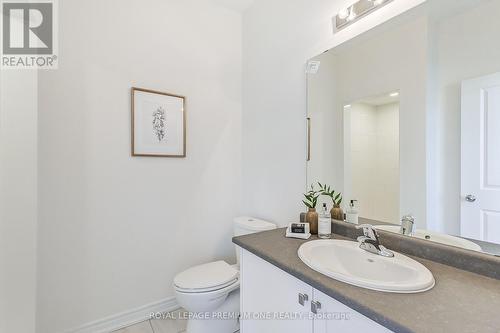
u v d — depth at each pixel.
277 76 1.95
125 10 1.82
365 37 1.34
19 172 1.27
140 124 1.87
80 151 1.65
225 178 2.30
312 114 1.65
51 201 1.56
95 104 1.71
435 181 1.09
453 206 1.03
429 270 0.95
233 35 2.35
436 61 1.08
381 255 1.08
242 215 2.38
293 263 1.05
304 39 1.71
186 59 2.09
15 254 1.26
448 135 1.05
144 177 1.90
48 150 1.55
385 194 1.27
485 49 0.94
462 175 1.01
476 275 0.92
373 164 1.32
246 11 2.33
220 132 2.28
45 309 1.53
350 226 1.39
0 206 1.23
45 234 1.54
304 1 1.71
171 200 2.02
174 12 2.04
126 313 1.81
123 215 1.81
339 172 1.49
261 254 1.19
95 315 1.70
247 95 2.32
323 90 1.58
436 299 0.76
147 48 1.91
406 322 0.64
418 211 1.15
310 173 1.67
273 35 1.99
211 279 1.58
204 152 2.19
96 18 1.71
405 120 1.19
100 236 1.72
